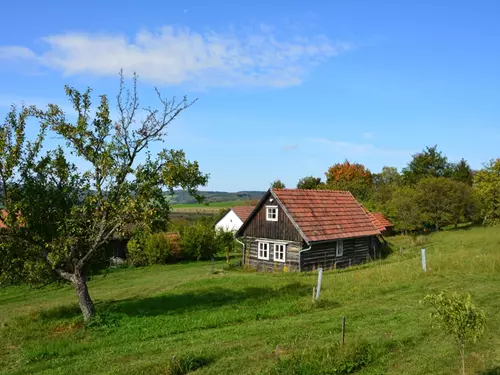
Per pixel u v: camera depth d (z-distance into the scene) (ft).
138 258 136.26
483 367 31.45
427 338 38.14
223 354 37.73
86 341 45.73
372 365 32.99
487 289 55.01
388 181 301.43
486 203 114.62
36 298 88.07
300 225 100.22
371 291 59.62
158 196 54.75
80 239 55.67
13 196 51.88
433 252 105.19
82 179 54.39
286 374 31.12
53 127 52.44
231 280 82.84
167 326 49.32
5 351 44.80
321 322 45.96
